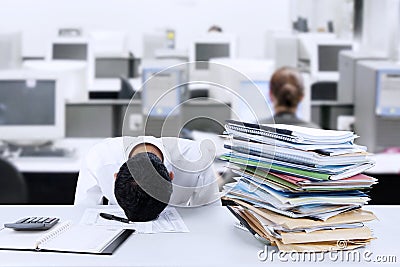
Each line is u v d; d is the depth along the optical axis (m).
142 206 1.25
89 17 8.52
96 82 6.27
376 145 3.53
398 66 3.52
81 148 3.48
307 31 8.11
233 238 1.18
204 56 5.98
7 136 3.36
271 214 1.14
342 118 3.90
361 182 1.17
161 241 1.15
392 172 3.23
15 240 1.15
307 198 1.13
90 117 3.75
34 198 3.62
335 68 5.86
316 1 8.29
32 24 8.45
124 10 8.54
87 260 1.04
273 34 6.43
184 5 8.59
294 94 3.30
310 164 1.13
